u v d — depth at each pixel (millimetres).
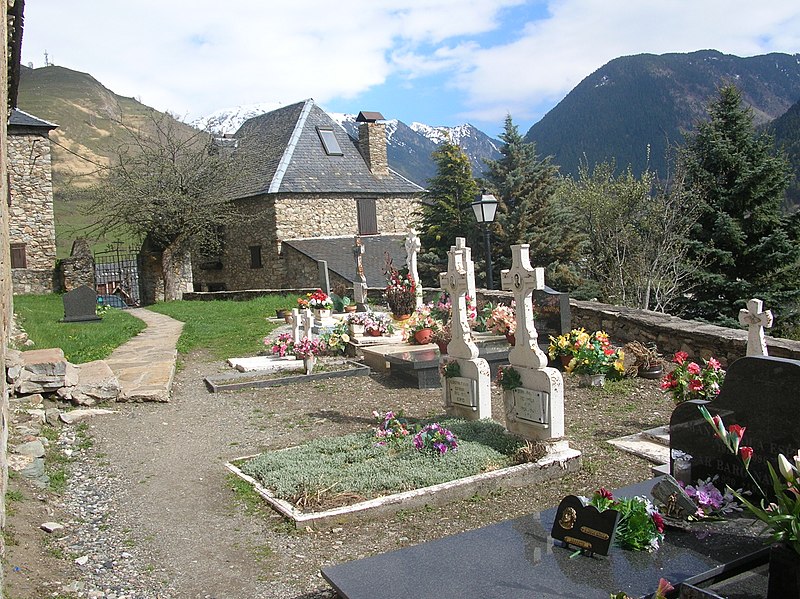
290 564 4680
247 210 31984
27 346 12547
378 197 32750
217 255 35062
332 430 7977
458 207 25797
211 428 8227
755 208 20578
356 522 5320
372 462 6297
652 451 6711
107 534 5168
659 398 8898
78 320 19094
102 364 10602
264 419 8602
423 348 11484
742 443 4305
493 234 24391
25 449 6660
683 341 10672
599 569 3621
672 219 19844
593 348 9578
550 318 11016
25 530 4973
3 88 8211
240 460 6832
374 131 33688
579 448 7004
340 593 3586
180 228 28500
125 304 31516
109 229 30375
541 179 25109
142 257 30516
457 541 4078
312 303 15039
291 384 10555
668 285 19703
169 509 5660
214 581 4457
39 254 29359
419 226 28484
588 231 23359
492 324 12078
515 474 6012
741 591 3424
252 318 18875
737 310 20188
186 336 15617
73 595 4199
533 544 3973
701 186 20609
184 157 29375
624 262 20875
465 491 5762
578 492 5859
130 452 7250
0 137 7078
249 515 5492
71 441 7543
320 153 32844
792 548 3258
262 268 31531
